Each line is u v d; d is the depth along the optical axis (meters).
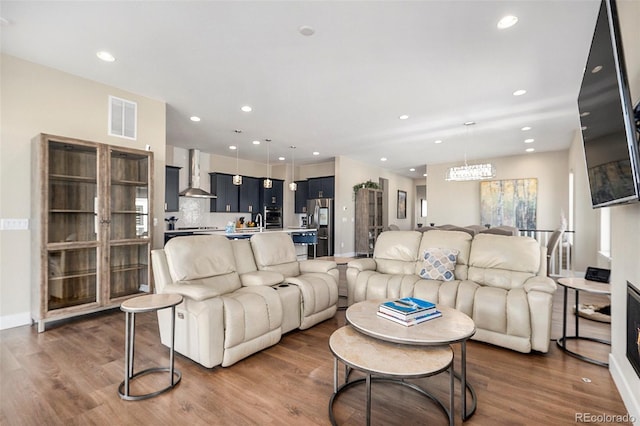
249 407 1.87
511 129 5.31
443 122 4.96
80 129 3.44
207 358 2.24
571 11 2.27
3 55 2.98
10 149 3.03
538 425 1.72
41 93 3.20
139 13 2.34
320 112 4.54
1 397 1.94
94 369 2.30
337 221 7.84
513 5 2.21
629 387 1.84
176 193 6.82
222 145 6.77
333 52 2.89
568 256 5.67
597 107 1.80
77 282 3.32
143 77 3.45
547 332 2.51
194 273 2.73
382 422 1.76
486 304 2.72
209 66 3.18
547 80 3.43
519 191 7.41
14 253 3.08
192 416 1.78
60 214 3.22
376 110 4.41
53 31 2.59
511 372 2.30
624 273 1.99
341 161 7.86
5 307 3.04
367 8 2.26
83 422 1.72
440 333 1.84
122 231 3.73
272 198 8.95
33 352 2.57
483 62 3.04
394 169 10.03
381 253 3.99
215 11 2.31
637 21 1.61
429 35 2.60
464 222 8.16
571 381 2.17
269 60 3.04
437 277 3.29
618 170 1.60
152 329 3.10
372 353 1.74
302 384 2.14
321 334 3.05
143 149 3.94
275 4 2.23
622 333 2.03
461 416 1.78
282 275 3.19
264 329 2.59
